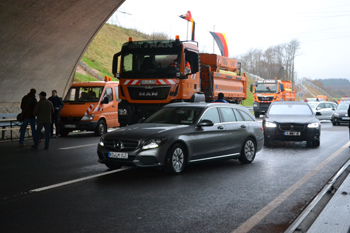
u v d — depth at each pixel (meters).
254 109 36.12
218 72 19.28
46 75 20.72
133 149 8.13
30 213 5.63
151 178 8.15
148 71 14.94
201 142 8.96
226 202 6.29
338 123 25.86
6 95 19.44
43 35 17.61
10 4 14.43
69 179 8.02
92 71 35.19
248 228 5.02
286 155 11.88
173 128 8.62
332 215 5.17
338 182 7.49
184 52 14.92
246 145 10.30
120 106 15.34
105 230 4.91
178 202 6.26
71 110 17.00
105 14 18.66
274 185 7.58
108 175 8.46
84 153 11.82
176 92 14.77
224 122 9.77
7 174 8.55
